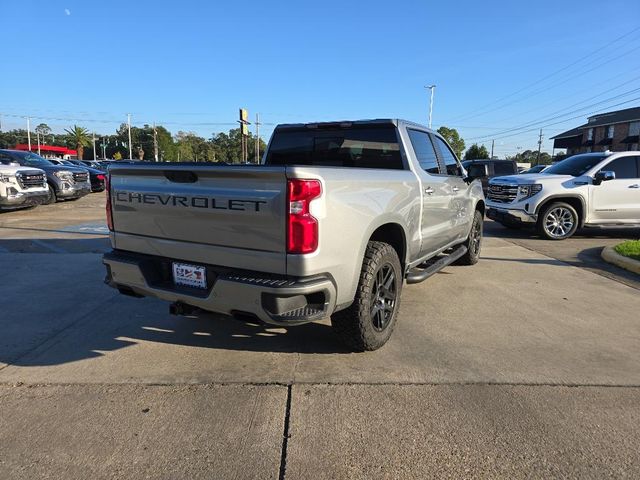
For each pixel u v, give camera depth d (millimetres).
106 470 2379
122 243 3699
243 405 2975
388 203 3684
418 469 2393
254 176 2920
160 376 3365
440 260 5352
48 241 8688
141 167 3414
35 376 3355
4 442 2594
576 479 2324
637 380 3340
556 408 2955
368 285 3461
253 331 4234
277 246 2908
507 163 17500
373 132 4707
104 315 4637
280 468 2398
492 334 4215
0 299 5121
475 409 2934
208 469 2389
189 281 3328
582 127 53438
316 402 3010
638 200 9547
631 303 5195
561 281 6156
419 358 3676
